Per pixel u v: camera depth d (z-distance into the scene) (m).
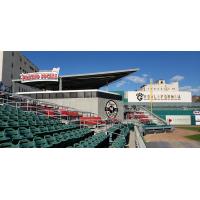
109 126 18.52
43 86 30.83
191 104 45.97
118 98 27.23
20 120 11.40
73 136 11.01
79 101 24.28
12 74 33.25
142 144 9.05
